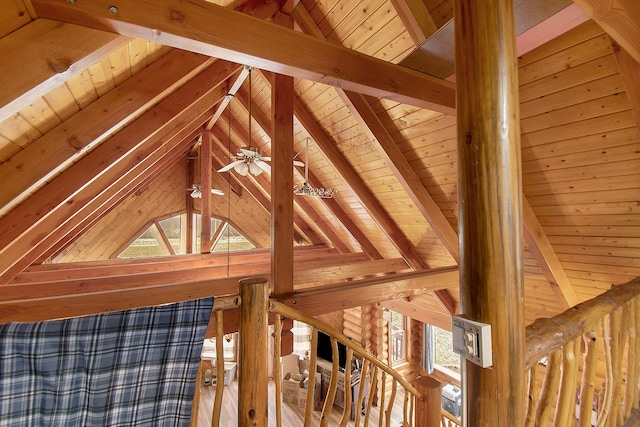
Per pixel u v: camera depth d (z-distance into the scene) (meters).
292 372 6.36
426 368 6.41
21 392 0.91
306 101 3.71
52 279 4.00
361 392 1.84
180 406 1.09
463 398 0.93
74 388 0.96
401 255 4.79
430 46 1.81
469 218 0.89
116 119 1.97
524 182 2.64
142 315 1.08
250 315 1.33
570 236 2.76
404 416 2.24
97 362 0.99
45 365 0.93
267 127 4.37
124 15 1.18
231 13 1.46
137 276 3.88
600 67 1.82
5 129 1.53
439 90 2.15
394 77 1.98
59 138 1.82
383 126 3.21
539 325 1.10
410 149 3.24
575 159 2.27
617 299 1.42
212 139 6.39
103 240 6.85
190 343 1.13
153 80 2.08
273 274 2.68
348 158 3.99
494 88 0.85
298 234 7.88
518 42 1.68
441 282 3.54
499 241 0.85
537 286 3.42
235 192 8.19
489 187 0.85
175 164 7.71
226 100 3.98
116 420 1.00
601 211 2.42
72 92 1.70
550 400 1.15
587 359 1.37
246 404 1.34
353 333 6.49
